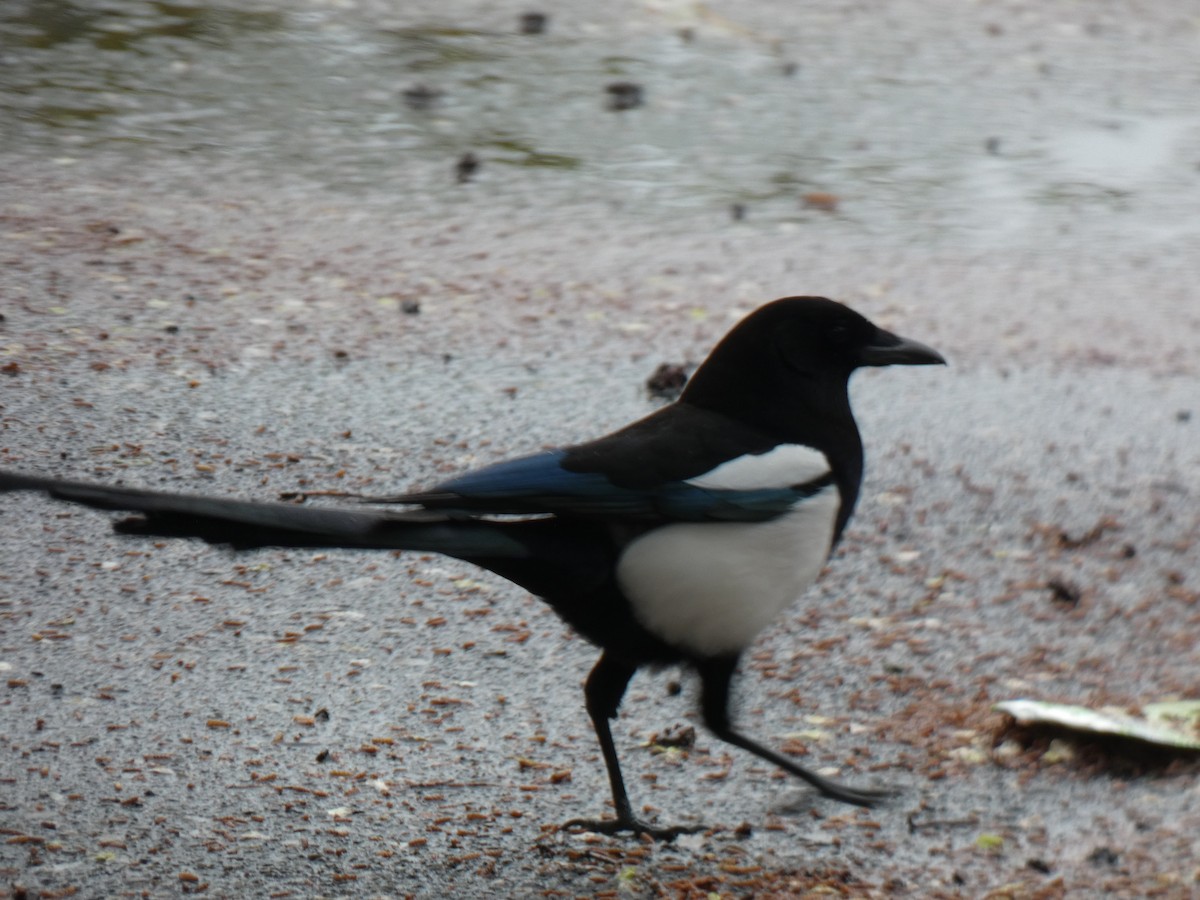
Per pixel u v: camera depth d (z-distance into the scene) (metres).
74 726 7.97
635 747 8.30
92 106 19.56
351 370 12.73
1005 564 10.71
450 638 9.17
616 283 15.34
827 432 7.44
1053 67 24.97
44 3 23.84
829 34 25.86
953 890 7.14
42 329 12.79
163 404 11.71
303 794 7.59
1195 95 23.97
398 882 6.95
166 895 6.69
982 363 14.19
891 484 11.78
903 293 15.69
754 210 17.94
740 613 7.18
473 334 13.76
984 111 22.47
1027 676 9.27
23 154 17.56
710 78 22.98
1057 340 14.88
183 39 22.78
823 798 7.94
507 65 22.80
